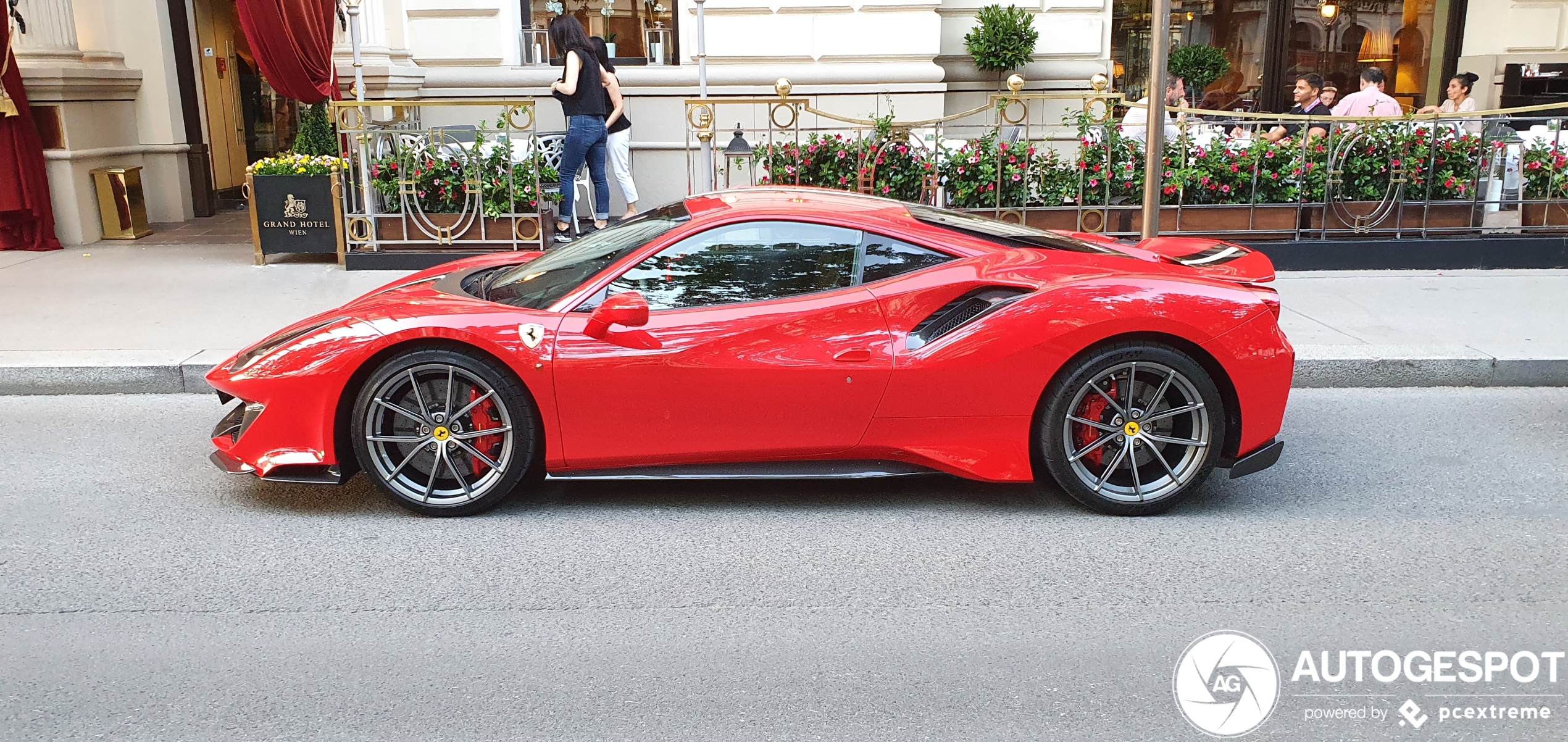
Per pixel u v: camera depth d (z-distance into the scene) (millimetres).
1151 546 3990
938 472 4211
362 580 3709
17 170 9625
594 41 9266
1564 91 12758
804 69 10836
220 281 8344
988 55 10891
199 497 4492
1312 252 8531
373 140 8789
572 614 3467
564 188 9258
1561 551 3922
